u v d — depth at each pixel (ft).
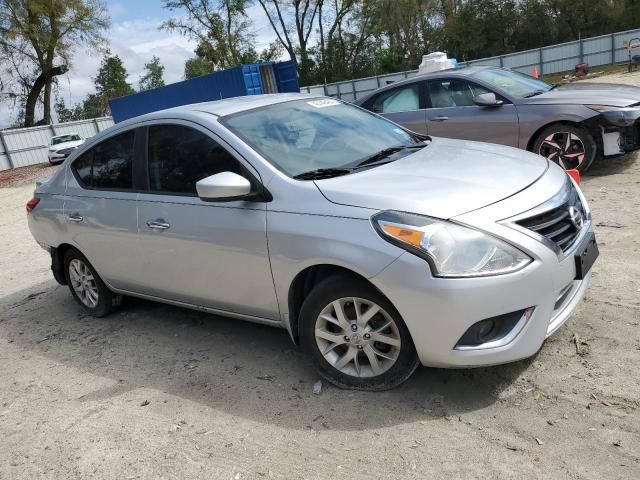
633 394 9.48
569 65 114.42
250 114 13.07
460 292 9.07
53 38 127.34
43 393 12.89
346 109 14.80
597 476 7.95
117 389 12.50
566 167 22.97
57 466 10.10
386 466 8.79
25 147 111.34
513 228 9.38
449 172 10.95
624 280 13.53
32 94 136.26
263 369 12.32
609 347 10.89
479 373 10.73
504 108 23.67
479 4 152.97
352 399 10.62
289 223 10.69
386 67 167.84
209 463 9.52
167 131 13.44
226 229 11.66
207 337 14.42
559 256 9.63
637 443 8.45
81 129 120.47
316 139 12.73
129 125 14.46
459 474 8.39
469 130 24.44
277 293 11.27
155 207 13.23
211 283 12.45
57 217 16.05
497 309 9.15
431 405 10.06
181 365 13.14
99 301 16.55
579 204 11.15
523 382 10.27
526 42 148.97
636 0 136.87
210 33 152.66
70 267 16.96
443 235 9.20
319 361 11.02
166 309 16.80
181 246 12.67
